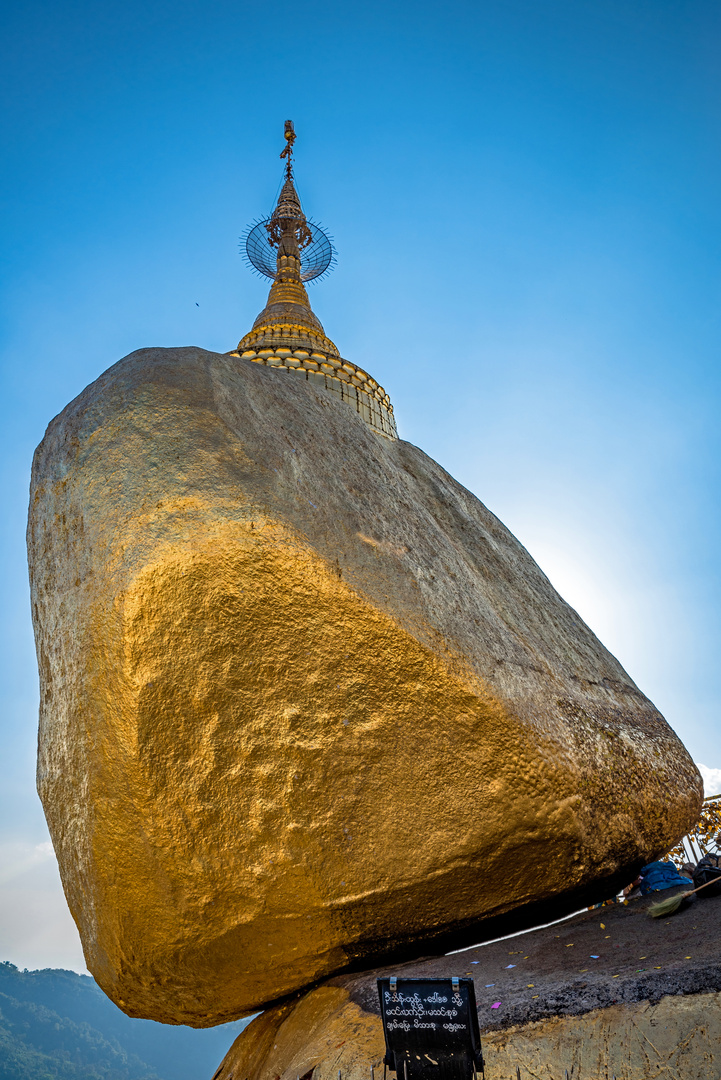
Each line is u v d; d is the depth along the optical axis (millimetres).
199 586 5156
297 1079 4609
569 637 8234
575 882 5703
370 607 5391
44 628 6246
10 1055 141125
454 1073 3725
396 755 5305
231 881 5188
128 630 5082
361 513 6352
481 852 5312
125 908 5262
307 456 6512
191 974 5574
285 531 5426
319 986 5895
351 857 5273
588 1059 3988
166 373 6215
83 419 6223
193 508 5336
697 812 7207
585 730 6172
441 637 5586
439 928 5727
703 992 4031
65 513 6035
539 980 4809
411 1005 3770
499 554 8875
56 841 5891
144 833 5133
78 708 5395
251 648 5219
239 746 5191
